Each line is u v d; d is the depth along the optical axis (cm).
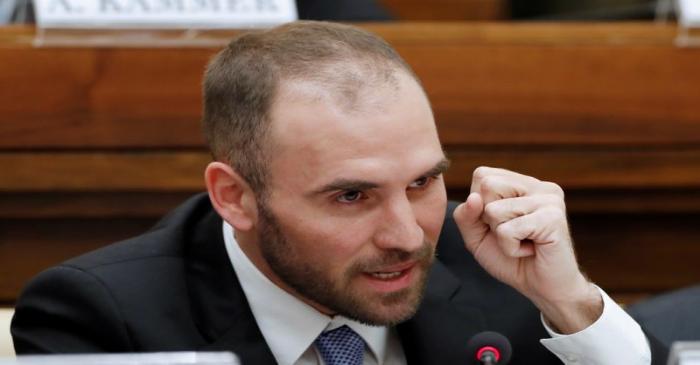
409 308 409
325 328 443
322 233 397
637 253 795
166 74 710
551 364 478
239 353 440
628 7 1046
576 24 746
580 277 448
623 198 770
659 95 749
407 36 729
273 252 411
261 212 408
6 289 745
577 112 743
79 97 707
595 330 450
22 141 708
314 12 800
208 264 466
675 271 802
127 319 441
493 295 489
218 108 414
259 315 448
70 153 713
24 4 810
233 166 412
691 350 334
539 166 746
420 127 393
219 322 448
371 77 391
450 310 479
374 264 400
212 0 706
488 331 435
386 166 387
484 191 445
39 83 704
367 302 407
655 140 752
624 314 460
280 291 443
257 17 709
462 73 731
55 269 454
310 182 392
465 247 507
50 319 448
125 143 714
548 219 437
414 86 397
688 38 747
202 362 307
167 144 716
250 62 405
